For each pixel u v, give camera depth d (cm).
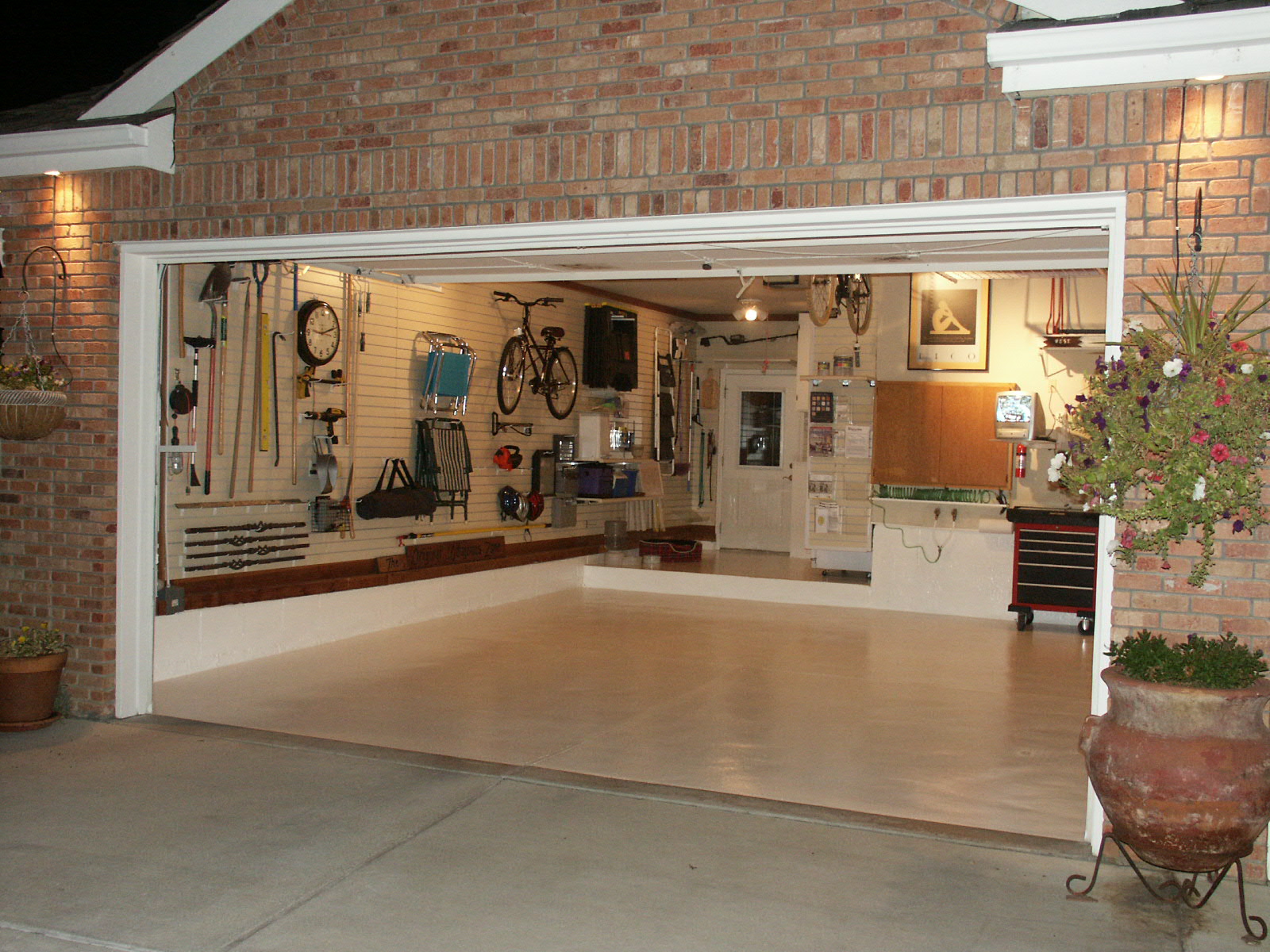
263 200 535
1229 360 359
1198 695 344
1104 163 405
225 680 692
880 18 438
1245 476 354
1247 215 387
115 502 572
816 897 374
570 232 490
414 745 553
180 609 662
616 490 1172
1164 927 354
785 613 1001
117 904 357
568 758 537
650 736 582
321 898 365
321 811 449
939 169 429
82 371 571
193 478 717
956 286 1029
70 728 561
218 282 704
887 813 465
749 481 1362
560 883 381
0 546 588
